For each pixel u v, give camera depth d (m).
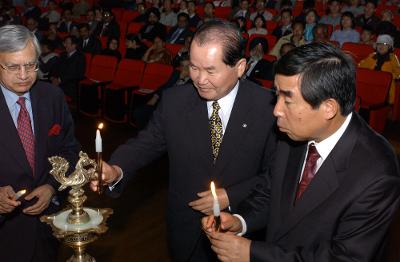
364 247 1.36
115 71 6.69
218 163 1.91
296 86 1.29
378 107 5.16
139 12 10.29
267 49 7.12
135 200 4.06
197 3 10.63
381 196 1.34
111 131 5.95
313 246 1.43
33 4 11.32
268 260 1.42
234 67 1.70
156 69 6.25
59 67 6.95
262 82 5.47
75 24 9.79
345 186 1.39
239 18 8.34
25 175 1.96
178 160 1.97
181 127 1.93
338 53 1.31
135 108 5.96
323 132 1.39
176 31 8.48
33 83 1.91
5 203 1.78
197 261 2.04
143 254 3.23
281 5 9.50
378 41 6.07
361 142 1.41
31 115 2.01
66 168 1.36
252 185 1.90
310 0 8.66
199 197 1.95
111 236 3.45
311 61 1.27
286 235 1.50
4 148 1.92
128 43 7.62
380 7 9.01
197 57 1.65
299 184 1.54
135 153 1.95
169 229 2.08
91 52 8.12
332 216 1.41
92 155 5.18
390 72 5.46
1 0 11.20
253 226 1.72
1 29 1.76
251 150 1.91
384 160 1.37
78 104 6.54
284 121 1.38
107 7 11.11
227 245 1.45
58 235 1.29
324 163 1.43
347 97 1.30
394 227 3.57
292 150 1.59
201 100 1.92
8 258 2.02
